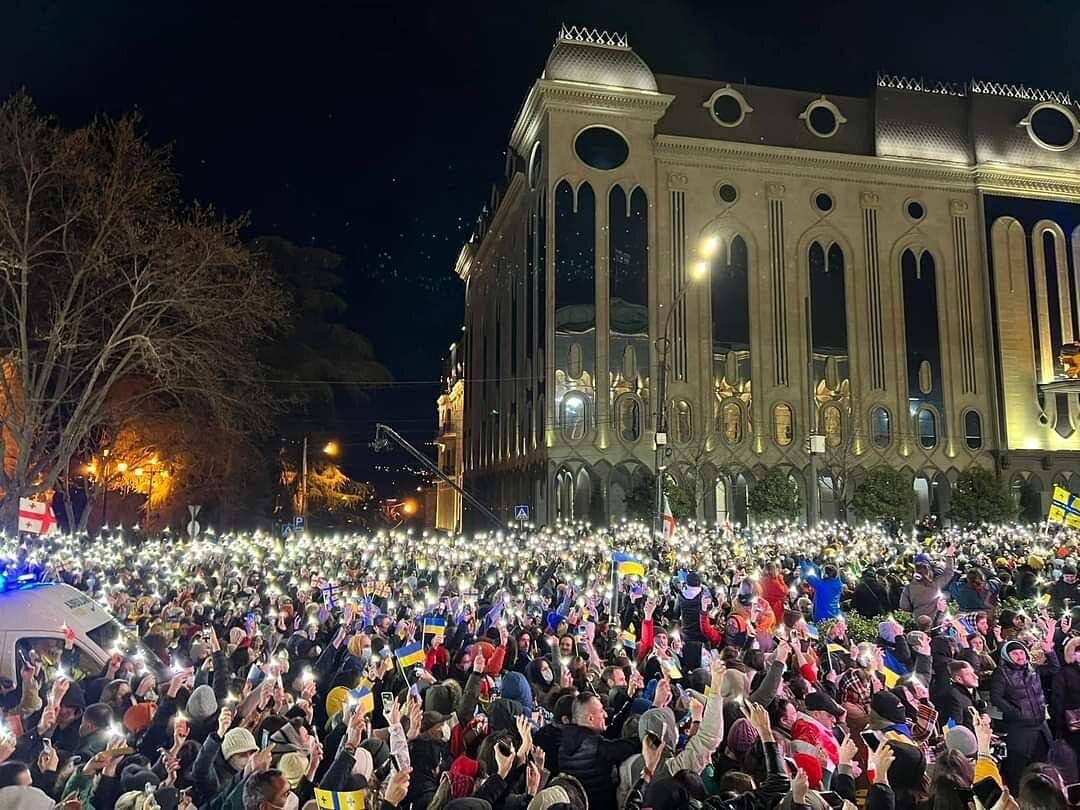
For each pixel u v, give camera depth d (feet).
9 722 24.56
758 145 195.11
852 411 192.85
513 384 208.03
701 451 174.09
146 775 20.21
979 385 200.34
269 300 118.93
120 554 90.17
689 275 188.03
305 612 51.78
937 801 18.53
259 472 174.40
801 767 22.12
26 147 100.22
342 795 17.75
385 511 342.44
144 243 108.06
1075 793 19.53
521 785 19.52
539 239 186.39
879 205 202.08
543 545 104.17
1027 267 205.16
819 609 55.31
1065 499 81.51
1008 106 211.41
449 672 36.99
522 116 199.82
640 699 27.27
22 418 111.34
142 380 147.64
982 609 55.26
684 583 53.47
